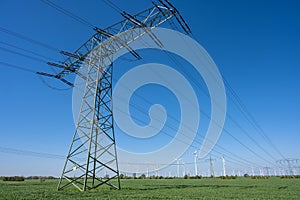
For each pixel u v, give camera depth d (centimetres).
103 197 1945
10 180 7044
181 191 2758
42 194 2134
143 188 3266
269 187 3756
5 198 1798
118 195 2138
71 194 2175
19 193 2216
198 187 3650
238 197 2177
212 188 3416
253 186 4028
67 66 2986
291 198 2142
